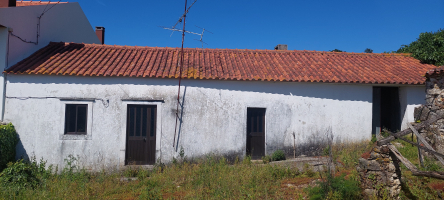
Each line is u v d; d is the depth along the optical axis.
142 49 11.99
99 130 9.47
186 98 9.76
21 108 9.26
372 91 10.70
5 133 8.58
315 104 10.24
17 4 12.11
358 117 10.43
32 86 9.30
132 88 9.59
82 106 9.56
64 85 9.41
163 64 10.57
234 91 9.92
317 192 6.22
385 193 5.77
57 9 12.18
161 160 9.62
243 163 9.38
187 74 9.83
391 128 11.47
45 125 9.32
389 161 5.95
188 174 8.52
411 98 10.78
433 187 6.38
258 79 9.79
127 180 8.71
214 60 11.37
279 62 11.52
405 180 6.33
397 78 10.55
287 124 10.10
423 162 7.61
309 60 11.95
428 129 8.27
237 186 7.34
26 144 9.27
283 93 10.12
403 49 15.20
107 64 10.13
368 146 9.62
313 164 8.49
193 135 9.73
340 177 6.39
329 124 10.27
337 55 12.73
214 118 9.81
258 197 6.67
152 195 6.87
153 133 9.79
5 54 9.21
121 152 9.48
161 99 9.66
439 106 8.08
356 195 5.94
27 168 8.09
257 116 10.21
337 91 10.38
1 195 6.84
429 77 8.45
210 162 9.48
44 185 7.83
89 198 6.99
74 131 9.54
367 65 11.77
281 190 7.01
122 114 9.52
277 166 8.54
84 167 9.34
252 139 10.16
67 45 11.59
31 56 10.25
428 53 12.34
